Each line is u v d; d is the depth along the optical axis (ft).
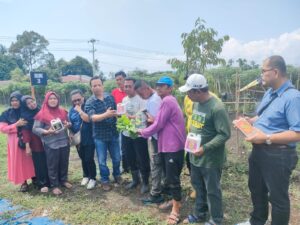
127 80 16.40
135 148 16.26
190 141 12.17
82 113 17.08
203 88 11.68
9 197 17.38
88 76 223.10
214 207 12.41
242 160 22.84
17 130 17.40
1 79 214.28
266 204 12.05
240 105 42.70
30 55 233.14
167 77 13.74
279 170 10.27
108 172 17.76
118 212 15.17
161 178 16.07
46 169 18.19
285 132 9.76
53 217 14.89
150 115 15.05
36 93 97.60
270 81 10.28
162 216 14.56
